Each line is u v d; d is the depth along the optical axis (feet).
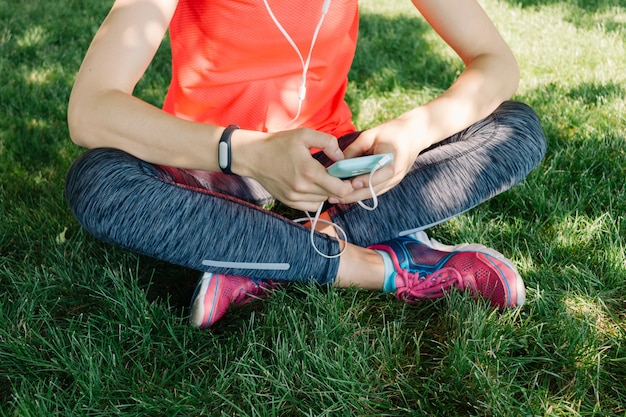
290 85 5.88
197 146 4.83
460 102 5.57
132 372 4.91
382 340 5.12
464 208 5.62
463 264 5.63
